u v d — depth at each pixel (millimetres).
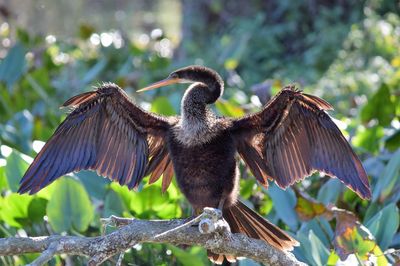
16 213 10852
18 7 32281
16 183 11086
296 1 29141
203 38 30500
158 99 13570
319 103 9023
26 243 8148
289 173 9375
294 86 9094
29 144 14344
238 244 8516
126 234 8258
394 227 10219
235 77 21797
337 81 20094
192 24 30750
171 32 40781
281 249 9242
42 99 17969
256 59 27109
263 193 12117
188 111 9625
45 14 33781
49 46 22281
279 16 29531
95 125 9234
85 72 20859
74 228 10703
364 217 11375
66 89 19016
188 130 9492
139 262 10648
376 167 12016
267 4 29984
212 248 8469
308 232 10570
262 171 9562
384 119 13477
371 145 13070
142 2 43000
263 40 27344
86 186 11555
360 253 9328
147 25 42250
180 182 9617
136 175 9469
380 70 21031
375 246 9328
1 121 16656
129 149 9438
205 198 9578
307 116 9133
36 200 10773
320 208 10445
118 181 9375
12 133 14383
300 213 10539
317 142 9141
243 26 28125
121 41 23906
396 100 13953
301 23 28734
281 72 24688
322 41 25719
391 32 24469
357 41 24391
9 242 8102
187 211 11609
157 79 20297
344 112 16922
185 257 9984
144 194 10727
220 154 9477
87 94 9164
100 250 8180
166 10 43094
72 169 9070
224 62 21828
